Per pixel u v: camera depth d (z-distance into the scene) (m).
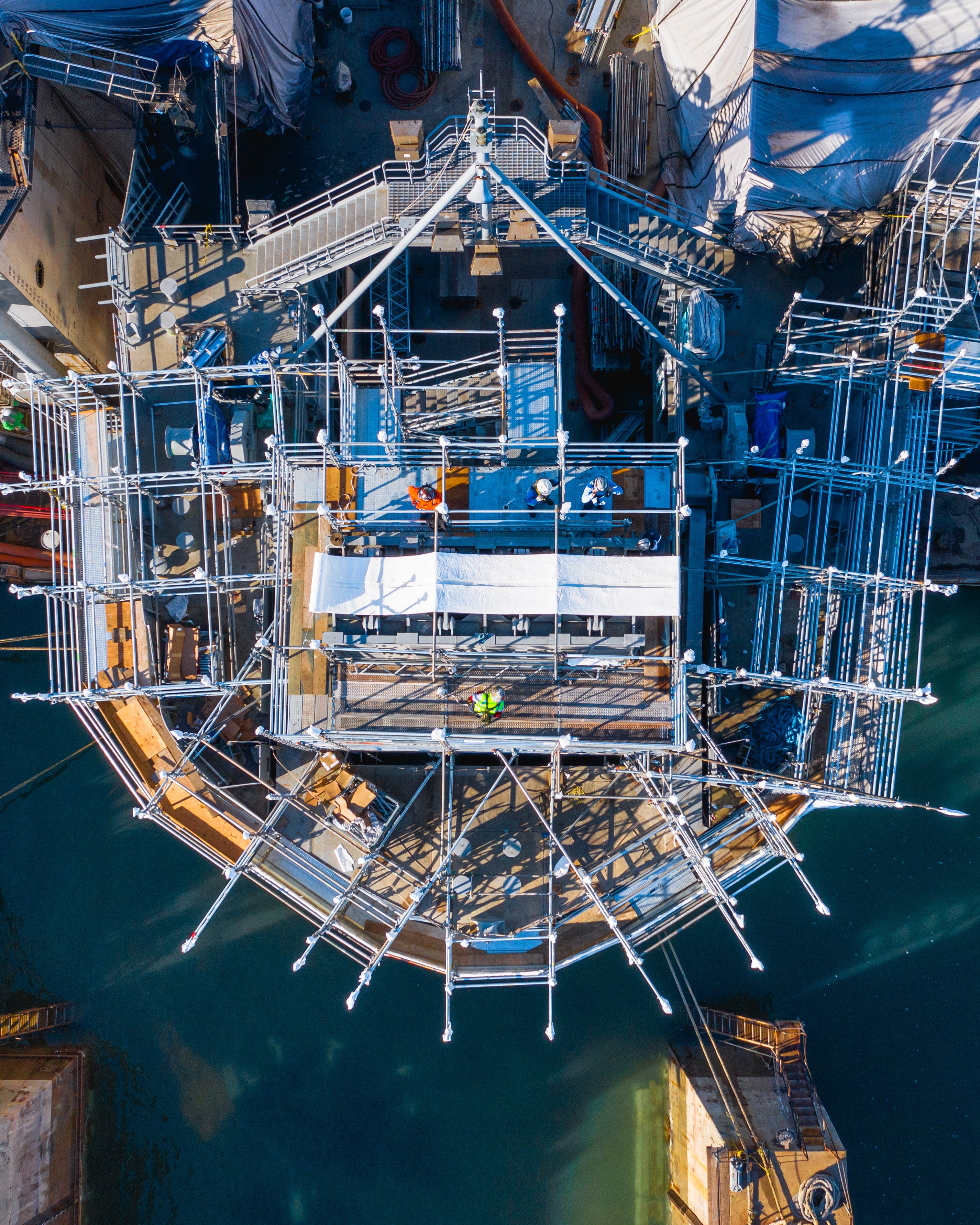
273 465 23.98
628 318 30.80
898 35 26.83
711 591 27.58
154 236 29.03
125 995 31.75
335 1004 31.47
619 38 33.69
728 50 27.84
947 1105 31.16
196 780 26.11
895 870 31.86
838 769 26.62
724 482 28.02
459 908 26.75
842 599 27.20
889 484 26.36
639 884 26.66
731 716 27.27
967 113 27.55
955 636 32.62
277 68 29.81
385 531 23.38
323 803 26.36
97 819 32.19
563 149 28.11
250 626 27.39
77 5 25.66
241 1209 31.11
